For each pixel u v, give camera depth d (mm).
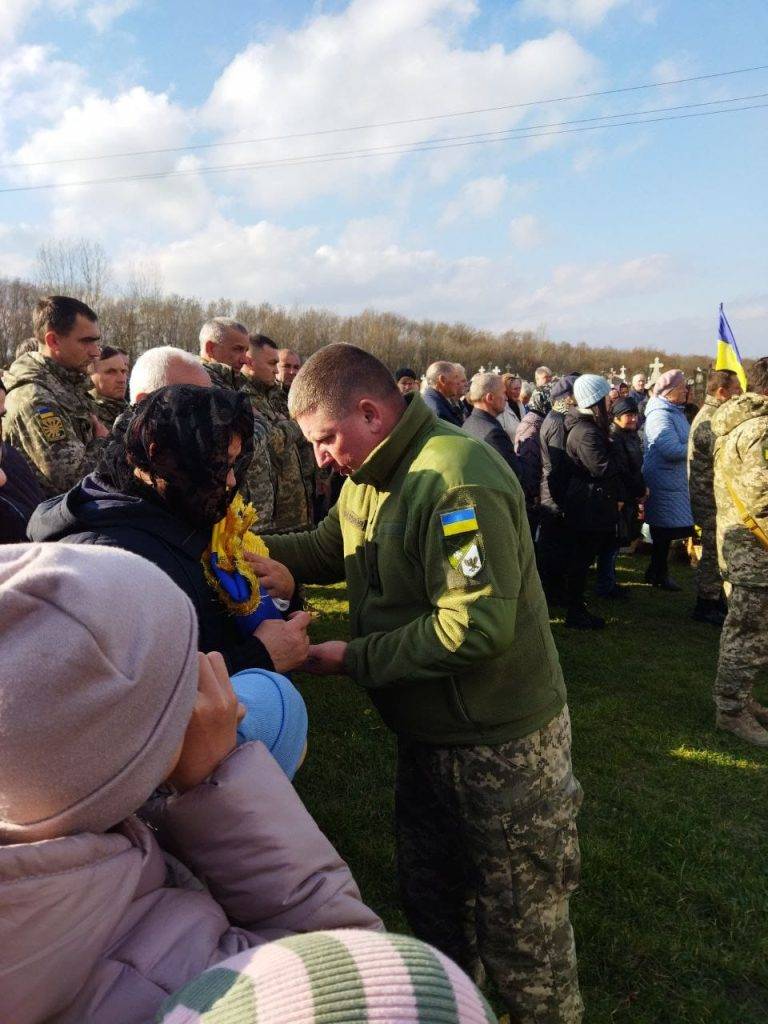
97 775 517
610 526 4859
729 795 3039
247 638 1304
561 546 5215
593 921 2270
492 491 1377
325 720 3484
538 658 1518
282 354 5410
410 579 1489
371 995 431
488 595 1350
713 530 5125
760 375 3262
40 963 510
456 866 1757
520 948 1540
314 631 4734
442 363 5621
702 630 5129
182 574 1167
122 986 543
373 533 1538
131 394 2031
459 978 466
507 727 1489
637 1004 2012
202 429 1119
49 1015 528
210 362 3783
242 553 1300
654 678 4246
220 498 1175
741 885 2457
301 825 729
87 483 1202
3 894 484
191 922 606
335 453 1517
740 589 3416
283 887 696
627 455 5535
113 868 547
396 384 1520
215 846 700
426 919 1798
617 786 3070
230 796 694
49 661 488
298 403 1511
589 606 5633
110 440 1207
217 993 456
